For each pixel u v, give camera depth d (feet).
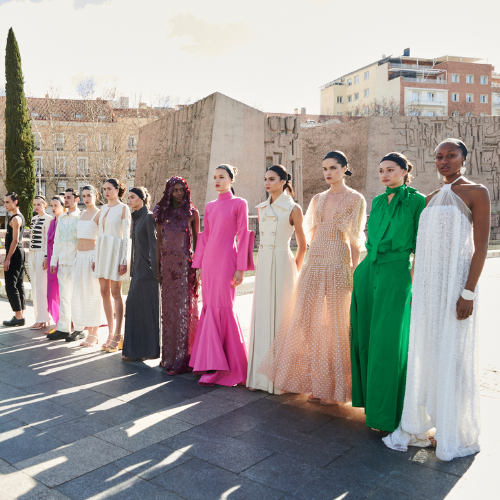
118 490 7.80
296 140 59.06
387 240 10.17
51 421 10.73
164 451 9.18
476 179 75.61
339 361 11.08
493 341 17.25
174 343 14.33
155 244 15.31
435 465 8.63
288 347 11.86
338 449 9.27
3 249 45.50
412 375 9.34
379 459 8.85
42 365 15.19
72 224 18.30
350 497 7.55
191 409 11.40
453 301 8.98
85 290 17.47
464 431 9.09
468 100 215.72
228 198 13.74
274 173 12.72
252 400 12.05
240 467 8.54
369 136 69.15
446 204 9.23
